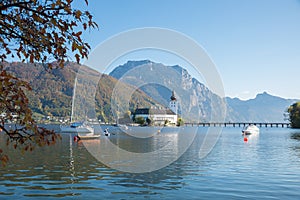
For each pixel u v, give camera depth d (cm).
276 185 1719
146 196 1483
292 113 12681
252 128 9500
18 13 439
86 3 429
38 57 450
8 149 3456
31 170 2144
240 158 3019
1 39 441
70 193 1520
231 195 1502
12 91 411
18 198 1412
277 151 3847
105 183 1755
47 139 448
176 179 1891
